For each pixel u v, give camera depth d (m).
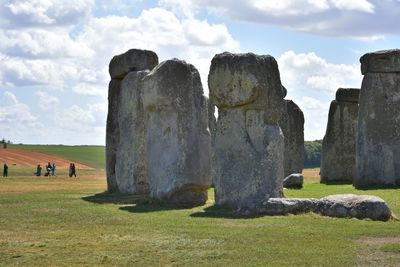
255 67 21.47
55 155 94.44
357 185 31.81
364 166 31.83
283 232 16.55
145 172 29.58
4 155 87.81
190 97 24.45
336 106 38.84
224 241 15.52
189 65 24.70
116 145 32.28
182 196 24.30
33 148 106.00
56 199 27.16
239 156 21.69
